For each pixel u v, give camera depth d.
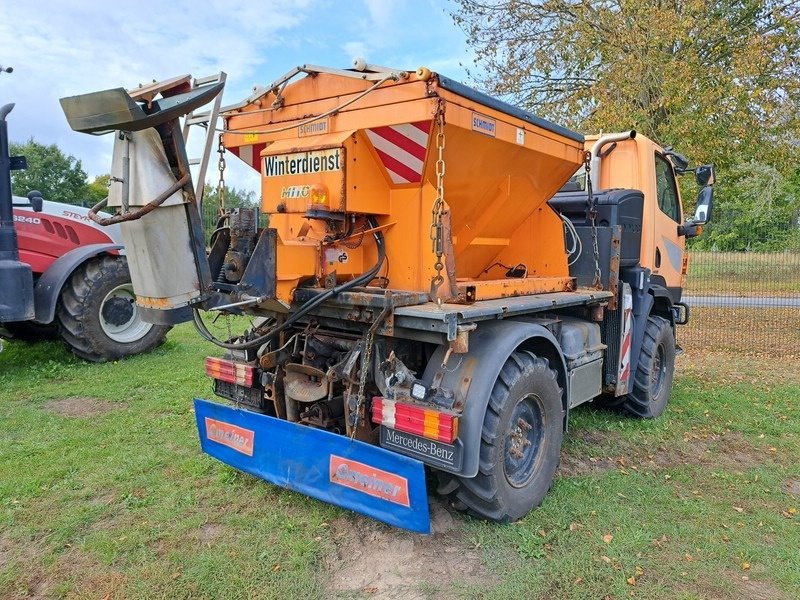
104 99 2.58
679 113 12.19
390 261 3.39
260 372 3.65
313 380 3.44
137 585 2.62
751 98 11.89
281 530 3.09
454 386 2.95
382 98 3.09
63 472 3.78
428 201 3.23
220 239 3.18
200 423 3.64
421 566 2.82
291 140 3.54
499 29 14.45
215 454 3.59
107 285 6.77
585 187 5.38
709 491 3.77
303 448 3.08
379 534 3.08
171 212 2.87
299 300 3.21
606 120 12.25
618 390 4.68
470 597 2.59
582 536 3.11
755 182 22.69
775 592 2.70
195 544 2.96
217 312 3.36
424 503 2.65
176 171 2.87
